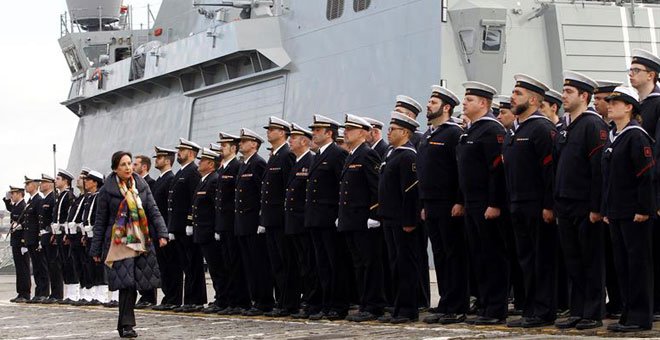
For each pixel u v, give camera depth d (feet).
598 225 40.04
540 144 41.63
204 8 113.39
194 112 109.60
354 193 49.44
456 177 45.62
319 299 53.93
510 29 79.15
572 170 40.06
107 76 126.93
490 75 77.87
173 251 64.03
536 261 42.11
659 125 38.83
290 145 53.98
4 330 52.95
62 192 77.61
